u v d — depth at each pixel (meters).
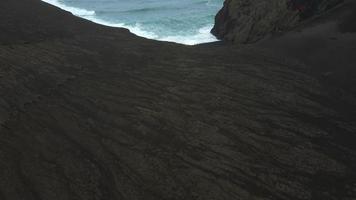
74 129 17.67
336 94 20.94
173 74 23.28
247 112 18.95
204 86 21.56
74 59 25.48
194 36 37.31
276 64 24.81
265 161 15.51
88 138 16.98
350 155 16.02
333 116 18.86
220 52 27.34
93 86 21.77
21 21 32.28
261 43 28.97
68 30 31.45
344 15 29.77
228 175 14.69
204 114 18.72
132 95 20.69
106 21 45.69
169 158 15.58
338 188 14.25
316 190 14.11
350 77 22.52
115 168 15.09
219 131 17.36
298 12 31.92
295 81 22.36
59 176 14.68
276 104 19.77
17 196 13.73
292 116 18.73
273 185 14.25
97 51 27.14
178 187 14.09
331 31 28.23
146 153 15.89
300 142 16.77
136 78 22.73
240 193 13.83
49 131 17.55
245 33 33.59
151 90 21.22
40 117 18.66
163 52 27.25
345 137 17.20
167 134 17.17
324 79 22.66
